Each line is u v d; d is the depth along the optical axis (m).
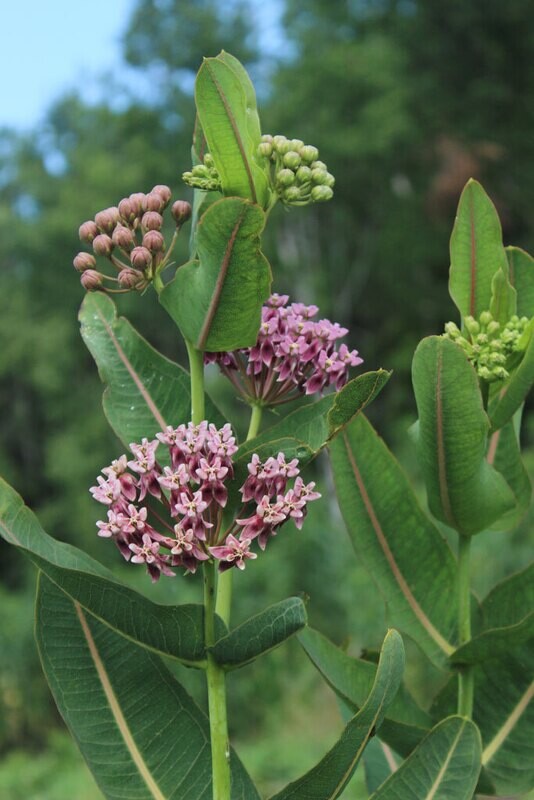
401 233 5.53
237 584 2.73
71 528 4.65
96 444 4.89
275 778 1.87
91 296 0.54
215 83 0.48
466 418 0.50
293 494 0.47
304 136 5.45
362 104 5.56
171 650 0.48
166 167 5.72
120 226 0.49
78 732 0.50
